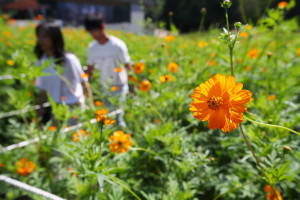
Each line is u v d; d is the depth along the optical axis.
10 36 7.66
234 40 1.05
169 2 21.48
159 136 1.89
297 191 1.87
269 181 1.19
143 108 2.43
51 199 1.33
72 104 2.60
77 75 2.65
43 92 2.58
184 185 1.67
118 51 3.12
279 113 2.03
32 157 2.48
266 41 3.29
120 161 1.91
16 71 1.84
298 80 3.15
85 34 10.62
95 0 19.89
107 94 2.95
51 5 20.22
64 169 2.15
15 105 2.06
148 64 3.61
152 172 2.06
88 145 1.31
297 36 5.20
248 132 1.69
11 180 1.43
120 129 2.48
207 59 3.55
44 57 2.57
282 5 2.82
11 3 20.70
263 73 3.18
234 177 1.83
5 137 3.17
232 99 0.97
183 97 2.29
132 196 1.80
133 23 18.27
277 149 1.54
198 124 2.18
